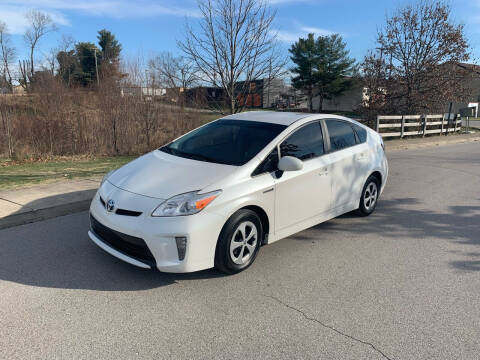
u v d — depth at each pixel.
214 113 13.70
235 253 3.83
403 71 21.53
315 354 2.73
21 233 4.78
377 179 6.00
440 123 20.70
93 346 2.73
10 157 11.91
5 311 3.12
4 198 5.94
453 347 2.87
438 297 3.59
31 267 3.88
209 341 2.83
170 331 2.94
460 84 21.73
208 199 3.53
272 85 12.85
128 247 3.56
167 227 3.38
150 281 3.69
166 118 13.74
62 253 4.23
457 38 20.06
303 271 4.05
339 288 3.71
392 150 14.77
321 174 4.69
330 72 46.34
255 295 3.52
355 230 5.36
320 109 49.09
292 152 4.45
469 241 5.04
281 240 4.92
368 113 22.67
